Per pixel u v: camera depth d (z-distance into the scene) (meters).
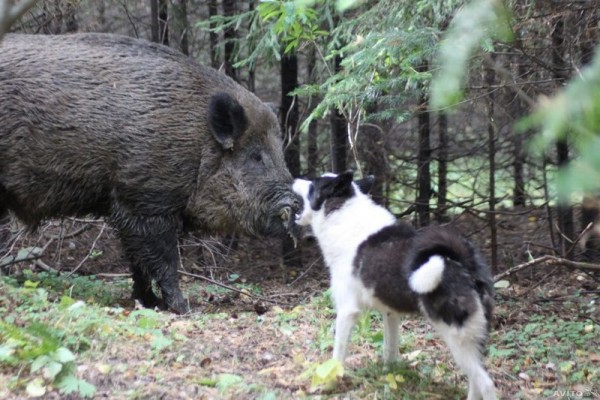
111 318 4.02
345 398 3.52
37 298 4.08
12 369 3.50
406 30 4.04
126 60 4.55
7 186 4.48
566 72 4.09
